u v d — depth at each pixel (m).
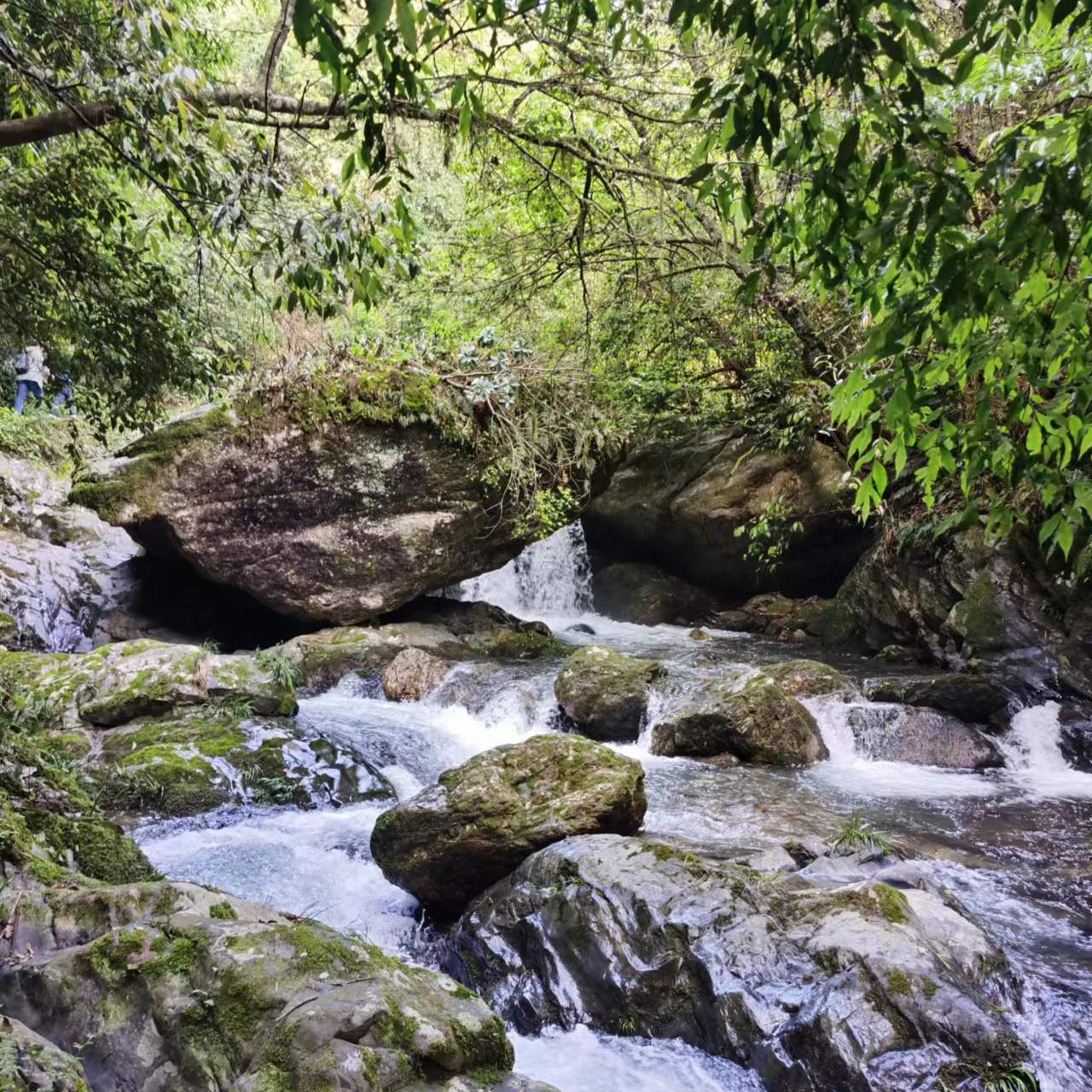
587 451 10.44
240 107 4.52
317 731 7.23
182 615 10.48
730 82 2.07
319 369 9.42
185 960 2.50
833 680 8.02
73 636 9.78
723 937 3.64
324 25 2.04
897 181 2.00
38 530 11.53
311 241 4.13
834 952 3.44
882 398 2.97
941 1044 3.07
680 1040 3.52
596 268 9.78
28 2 4.55
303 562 9.63
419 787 7.13
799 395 10.52
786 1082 3.15
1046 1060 3.29
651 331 10.84
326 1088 2.11
